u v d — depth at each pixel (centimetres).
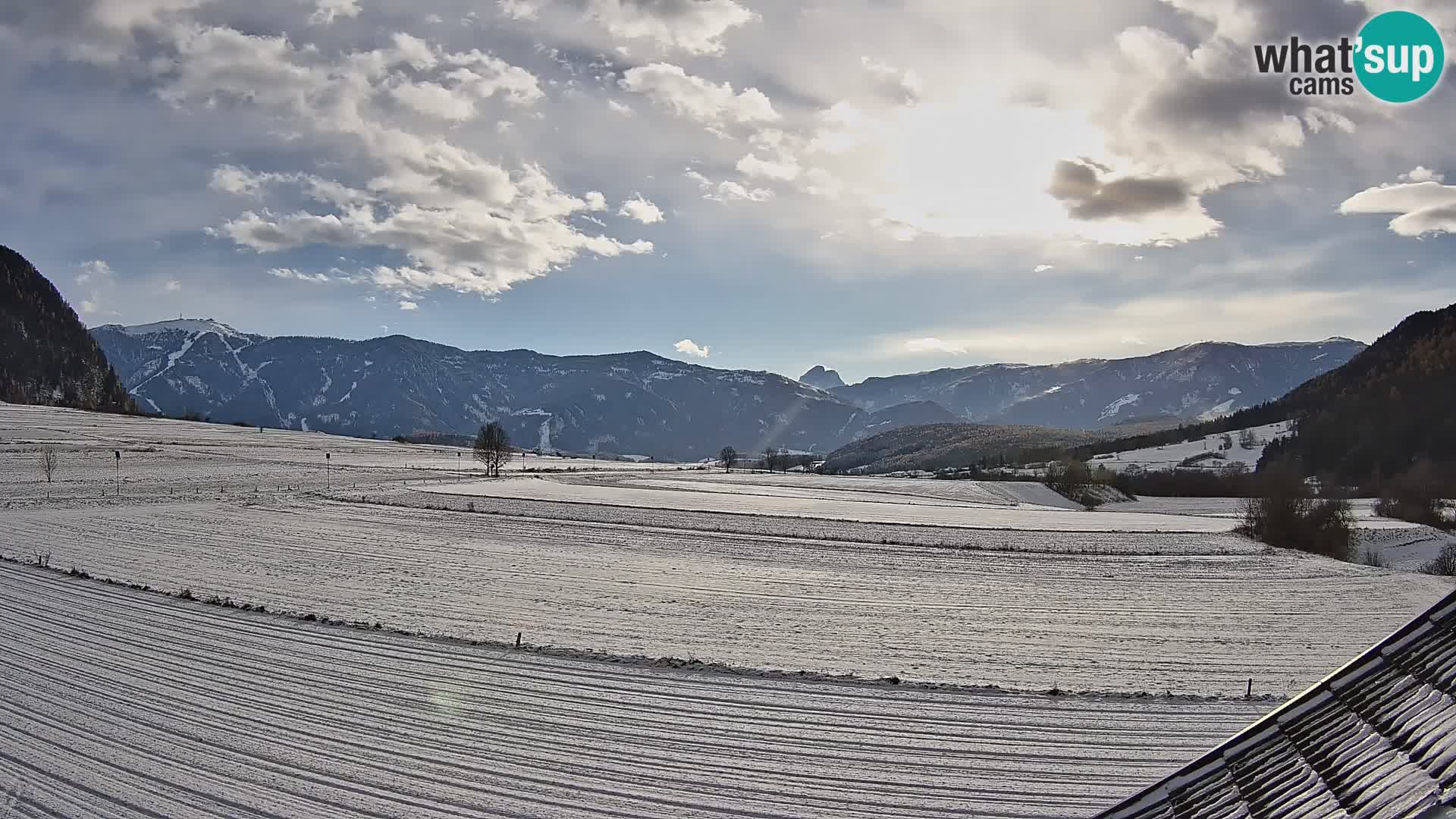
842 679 2353
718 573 4216
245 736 1850
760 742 1884
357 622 2889
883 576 4281
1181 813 832
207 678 2241
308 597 3331
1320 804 705
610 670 2394
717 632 2953
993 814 1564
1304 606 3697
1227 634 3123
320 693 2141
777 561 4659
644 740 1881
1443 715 676
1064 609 3547
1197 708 2177
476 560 4369
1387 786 657
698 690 2234
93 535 4697
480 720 1977
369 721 1956
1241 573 4622
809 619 3225
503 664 2417
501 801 1575
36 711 1975
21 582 3381
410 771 1694
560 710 2059
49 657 2392
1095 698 2244
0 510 5572
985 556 5059
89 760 1709
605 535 5453
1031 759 1819
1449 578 4553
